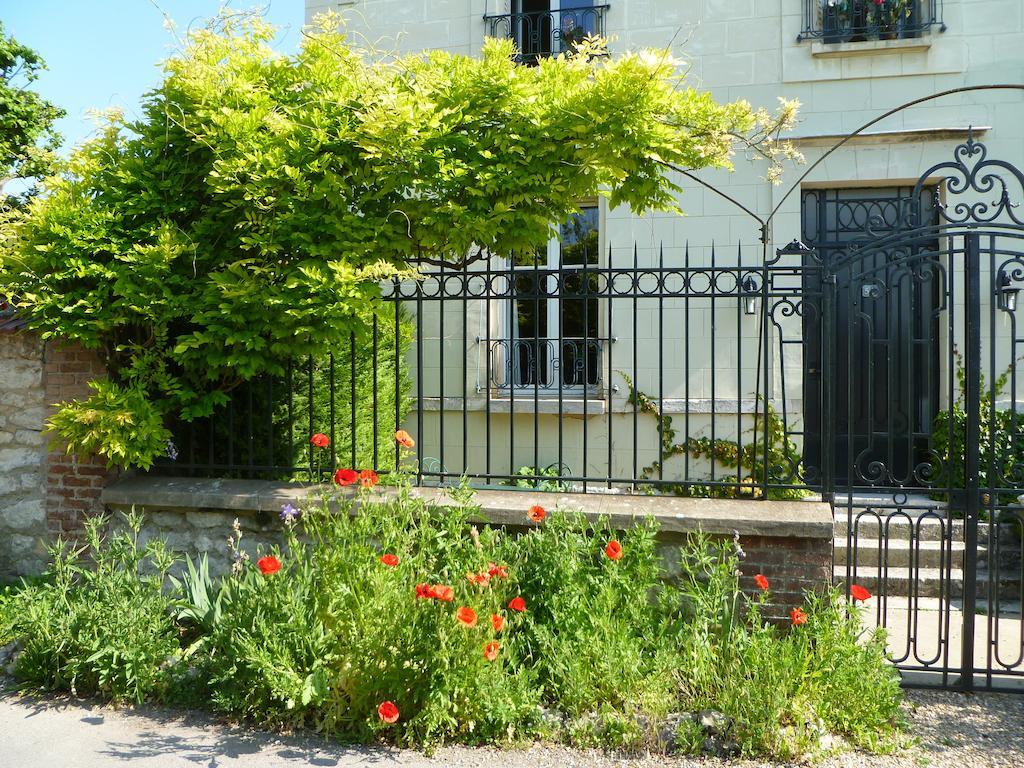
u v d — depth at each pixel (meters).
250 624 3.65
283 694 3.39
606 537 4.21
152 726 3.56
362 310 4.29
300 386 5.53
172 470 5.19
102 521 4.38
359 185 4.60
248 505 4.60
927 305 6.79
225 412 5.34
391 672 3.36
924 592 5.48
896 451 6.81
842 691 3.50
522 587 3.90
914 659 4.30
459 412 7.49
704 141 4.52
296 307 4.34
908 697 4.00
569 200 4.55
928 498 6.31
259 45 4.79
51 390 4.96
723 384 7.01
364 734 3.39
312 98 4.66
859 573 5.60
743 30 7.06
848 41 6.89
